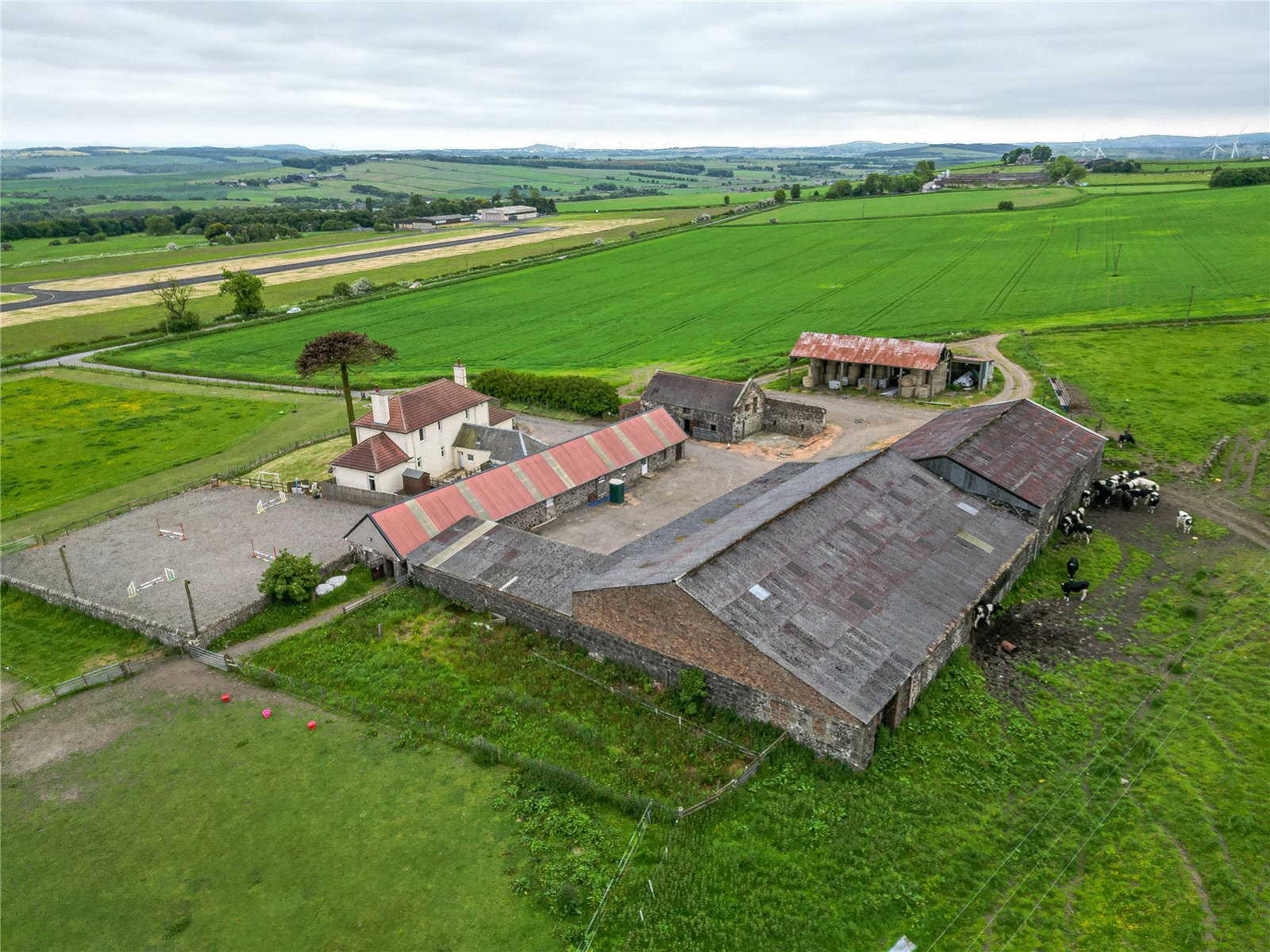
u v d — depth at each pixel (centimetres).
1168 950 2719
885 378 9688
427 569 5403
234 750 3981
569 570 5100
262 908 3083
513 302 16388
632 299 16075
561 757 3809
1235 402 8212
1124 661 4350
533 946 2869
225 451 8881
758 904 2970
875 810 3366
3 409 10731
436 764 3822
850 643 3981
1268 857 3028
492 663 4597
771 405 8675
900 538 4959
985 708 4003
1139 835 3184
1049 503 5562
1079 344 10562
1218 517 6006
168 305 15262
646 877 3116
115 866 3316
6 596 5725
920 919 2880
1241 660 4231
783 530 4706
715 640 3966
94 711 4369
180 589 5672
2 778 3866
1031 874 3041
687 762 3747
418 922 2984
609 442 7238
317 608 5341
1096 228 19338
